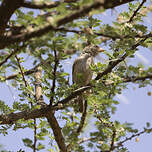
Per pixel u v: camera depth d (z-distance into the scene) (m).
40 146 6.42
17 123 7.08
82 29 5.19
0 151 6.30
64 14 4.59
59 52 5.31
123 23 6.52
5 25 4.82
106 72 6.90
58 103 7.04
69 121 7.13
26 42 4.98
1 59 6.13
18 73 7.20
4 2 4.66
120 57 6.97
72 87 6.91
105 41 5.91
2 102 7.05
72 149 6.18
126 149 6.52
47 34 4.62
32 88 7.40
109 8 5.14
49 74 6.27
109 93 6.72
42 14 4.79
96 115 6.96
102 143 6.35
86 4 4.15
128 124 6.07
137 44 6.95
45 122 7.12
